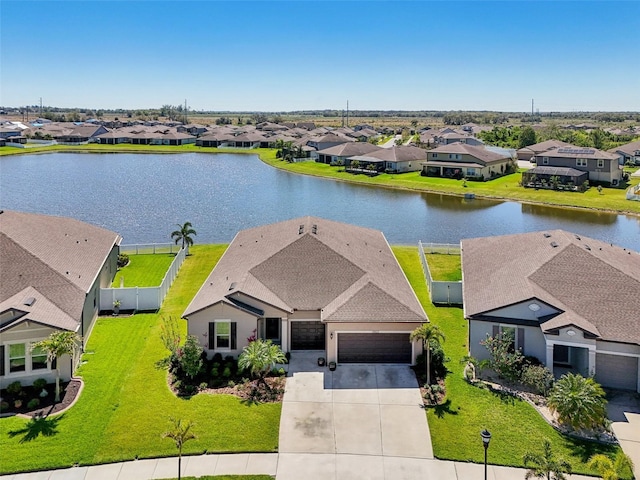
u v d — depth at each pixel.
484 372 28.42
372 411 24.69
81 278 32.44
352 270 33.09
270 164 134.88
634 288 28.98
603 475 18.95
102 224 69.00
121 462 20.94
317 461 21.20
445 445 22.22
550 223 71.62
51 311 28.03
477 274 35.69
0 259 30.34
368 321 28.67
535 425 23.52
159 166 130.00
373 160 114.75
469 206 83.75
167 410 24.44
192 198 87.75
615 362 26.75
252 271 32.91
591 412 22.30
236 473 20.41
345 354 29.41
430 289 39.53
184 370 27.34
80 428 23.00
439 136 162.12
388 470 20.73
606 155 96.00
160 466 20.75
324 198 89.62
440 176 107.94
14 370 26.25
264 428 23.23
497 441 22.44
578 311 28.22
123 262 46.34
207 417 23.92
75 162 136.38
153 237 62.84
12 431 22.70
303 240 35.22
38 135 181.75
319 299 31.02
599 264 30.81
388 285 32.62
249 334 29.28
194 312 28.84
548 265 31.48
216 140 177.38
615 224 71.06
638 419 24.16
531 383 26.17
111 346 31.14
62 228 38.94
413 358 28.98
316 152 138.00
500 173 111.25
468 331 31.80
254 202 85.44
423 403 25.38
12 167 124.12
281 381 27.30
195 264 47.41
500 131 170.88
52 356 24.97
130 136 183.62
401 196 92.25
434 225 70.62
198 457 21.30
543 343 28.22
